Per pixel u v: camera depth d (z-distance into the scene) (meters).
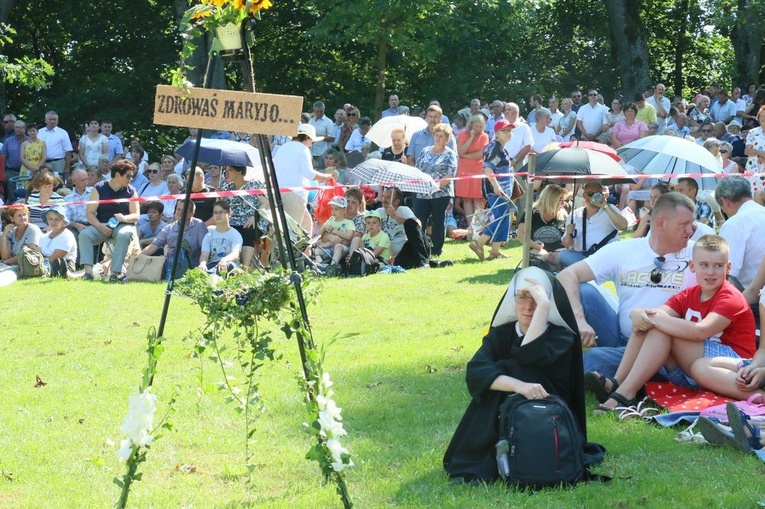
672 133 18.73
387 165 13.71
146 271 13.01
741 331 6.52
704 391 6.54
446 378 7.52
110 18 31.00
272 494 5.28
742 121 22.52
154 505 5.12
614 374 6.85
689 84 38.47
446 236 16.52
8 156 19.64
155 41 30.80
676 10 37.03
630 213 12.00
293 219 12.31
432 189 13.62
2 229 15.48
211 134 18.44
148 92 30.38
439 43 29.58
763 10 27.94
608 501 4.83
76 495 5.29
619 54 31.06
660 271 7.01
